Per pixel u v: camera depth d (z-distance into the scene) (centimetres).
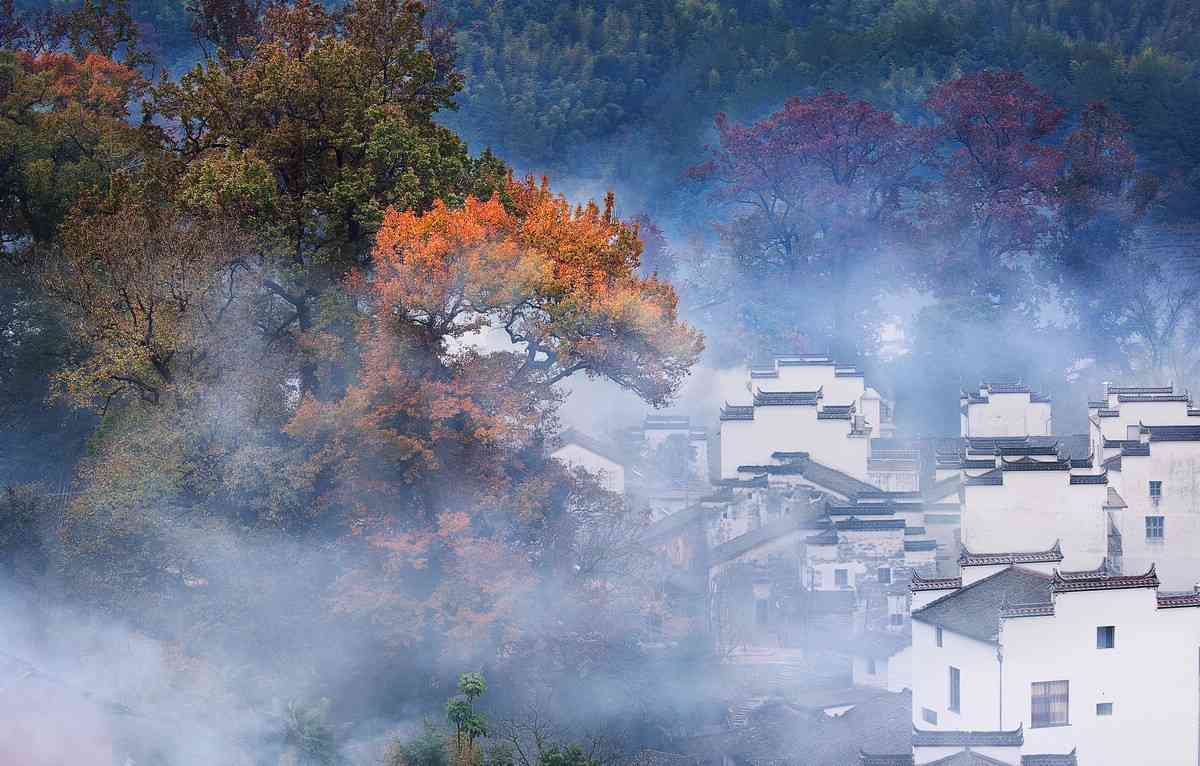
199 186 19350
